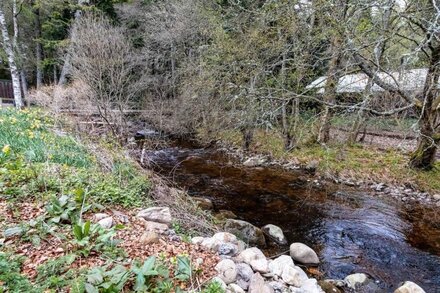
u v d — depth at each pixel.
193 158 10.11
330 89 7.47
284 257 3.09
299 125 9.23
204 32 10.94
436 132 6.99
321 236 5.03
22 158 3.99
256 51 8.36
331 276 3.91
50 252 2.25
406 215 5.92
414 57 4.87
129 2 15.98
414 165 7.73
